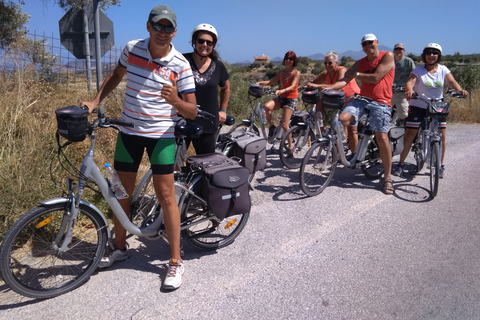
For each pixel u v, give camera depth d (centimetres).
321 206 480
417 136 604
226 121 464
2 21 895
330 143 506
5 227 342
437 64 590
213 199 337
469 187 556
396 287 317
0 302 284
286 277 328
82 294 298
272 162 672
